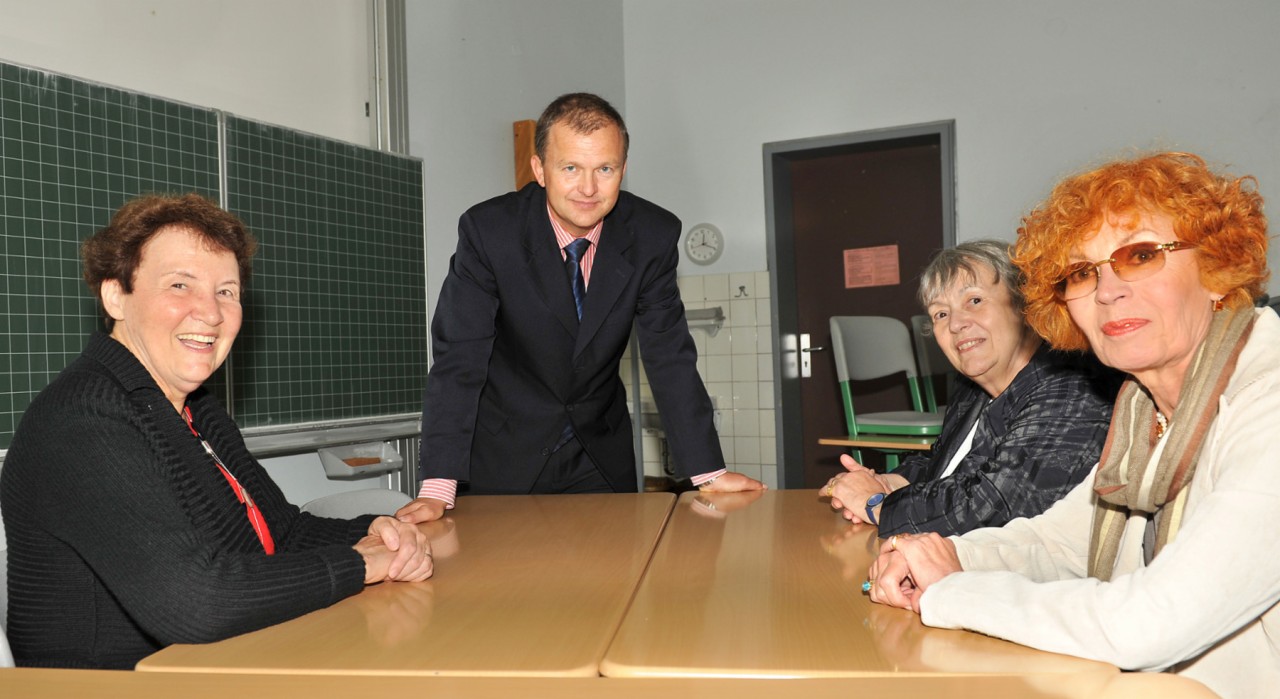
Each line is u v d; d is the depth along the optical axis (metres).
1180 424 0.99
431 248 4.08
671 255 2.21
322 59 3.53
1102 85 5.15
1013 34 5.32
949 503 1.48
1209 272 1.00
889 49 5.59
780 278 5.92
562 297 2.13
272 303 3.13
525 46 4.94
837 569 1.31
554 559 1.40
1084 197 1.04
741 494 2.04
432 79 4.13
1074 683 0.81
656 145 6.12
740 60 5.93
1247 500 0.88
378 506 1.97
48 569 1.18
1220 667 0.98
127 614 1.20
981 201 5.39
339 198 3.43
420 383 3.82
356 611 1.13
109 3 2.77
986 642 0.95
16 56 2.53
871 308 6.03
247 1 3.22
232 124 3.02
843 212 6.08
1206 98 4.96
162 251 1.34
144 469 1.14
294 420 3.21
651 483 5.96
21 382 2.43
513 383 2.25
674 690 0.81
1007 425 1.59
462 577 1.30
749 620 1.05
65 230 2.54
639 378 5.97
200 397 1.56
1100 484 1.10
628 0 6.19
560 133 1.92
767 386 5.89
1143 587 0.88
